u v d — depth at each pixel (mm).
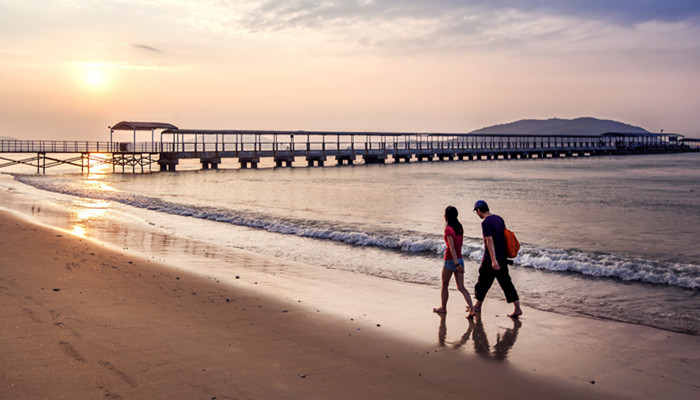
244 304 7902
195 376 4945
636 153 155750
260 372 5148
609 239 16688
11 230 15039
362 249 14289
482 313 7930
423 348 6195
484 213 7871
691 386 5211
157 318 6824
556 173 62156
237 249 13992
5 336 5781
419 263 12250
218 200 30266
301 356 5695
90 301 7480
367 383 5020
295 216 22484
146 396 4438
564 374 5473
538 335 6836
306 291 9078
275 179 51812
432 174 60719
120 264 10711
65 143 62000
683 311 8156
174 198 31422
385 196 32969
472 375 5367
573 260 12570
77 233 16250
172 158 67438
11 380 4641
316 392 4734
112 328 6277
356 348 6078
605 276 10797
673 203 28125
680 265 11945
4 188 37125
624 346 6441
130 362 5211
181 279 9578
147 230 17500
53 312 6797
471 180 49344
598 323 7453
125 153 64000
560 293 9359
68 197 30766
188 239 15680
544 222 20953
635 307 8391
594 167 78562
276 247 14508
